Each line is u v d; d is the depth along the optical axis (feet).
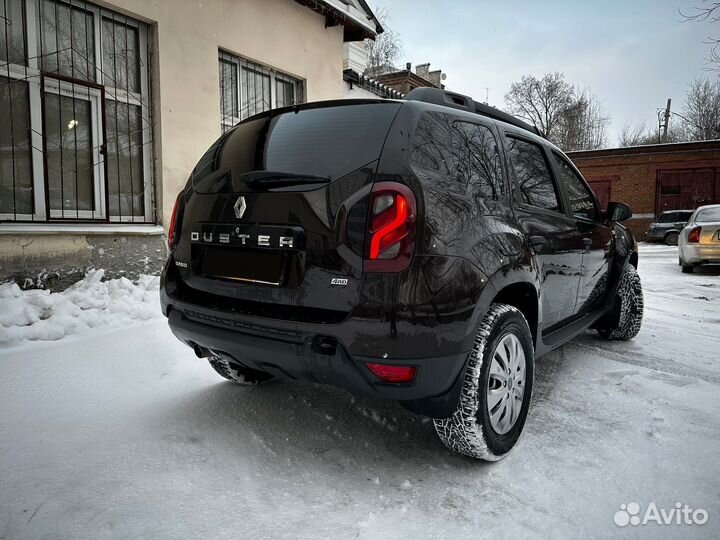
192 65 21.29
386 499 6.77
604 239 12.90
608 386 11.27
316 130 7.73
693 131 122.83
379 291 6.40
